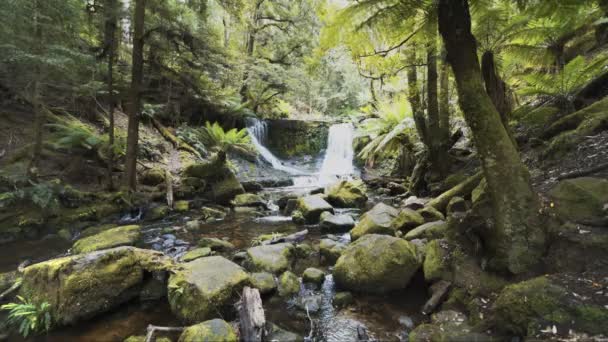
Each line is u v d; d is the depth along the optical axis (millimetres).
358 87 21156
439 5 2701
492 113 2598
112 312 3006
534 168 4477
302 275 3754
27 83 5305
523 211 2521
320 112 23328
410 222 4684
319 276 3604
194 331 2355
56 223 5355
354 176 11383
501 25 4590
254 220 6488
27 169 5492
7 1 4594
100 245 4273
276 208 7605
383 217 4852
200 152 10656
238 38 15500
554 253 2424
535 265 2463
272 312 3020
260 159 12484
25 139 6746
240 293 3018
